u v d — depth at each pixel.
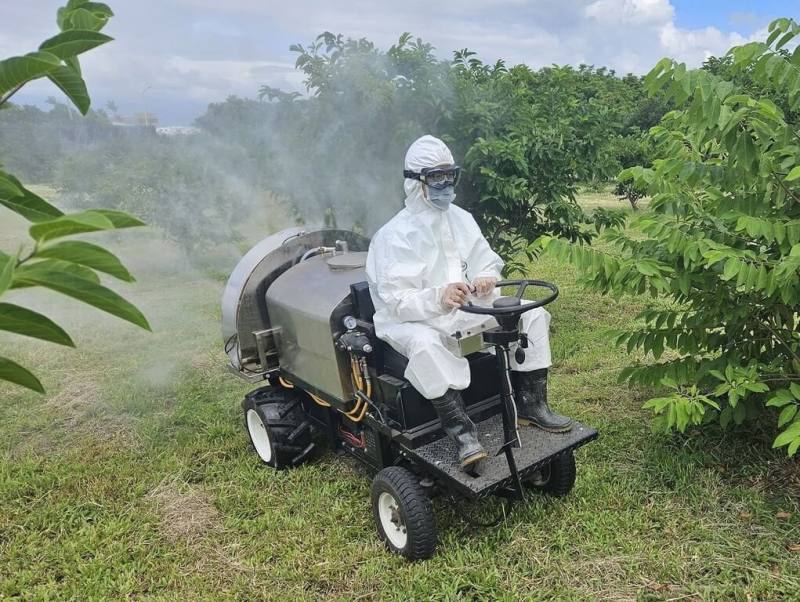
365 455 4.02
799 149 3.36
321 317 3.86
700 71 3.34
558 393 5.60
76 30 0.92
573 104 6.86
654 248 4.13
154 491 4.45
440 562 3.48
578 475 4.21
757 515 3.69
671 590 3.21
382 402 3.67
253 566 3.62
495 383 3.87
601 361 6.28
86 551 3.85
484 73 7.09
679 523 3.71
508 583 3.32
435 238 3.63
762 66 3.30
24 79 0.88
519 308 3.07
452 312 3.54
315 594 3.38
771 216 3.61
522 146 6.34
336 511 4.04
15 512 4.27
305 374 4.22
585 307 8.23
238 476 4.55
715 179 3.67
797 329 4.03
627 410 5.19
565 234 7.08
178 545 3.86
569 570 3.39
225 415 5.61
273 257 4.68
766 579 3.20
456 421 3.33
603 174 7.07
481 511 3.92
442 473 3.31
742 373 3.66
